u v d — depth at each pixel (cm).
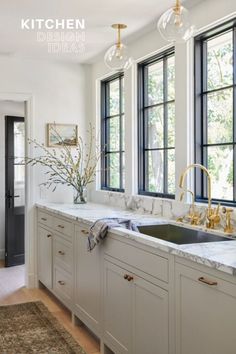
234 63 299
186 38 247
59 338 330
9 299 426
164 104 381
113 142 477
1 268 555
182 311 210
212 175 323
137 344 254
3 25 358
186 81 330
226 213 274
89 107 500
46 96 479
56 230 405
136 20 346
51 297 434
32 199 472
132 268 260
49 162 479
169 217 347
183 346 210
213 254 198
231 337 177
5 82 461
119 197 430
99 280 308
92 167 493
